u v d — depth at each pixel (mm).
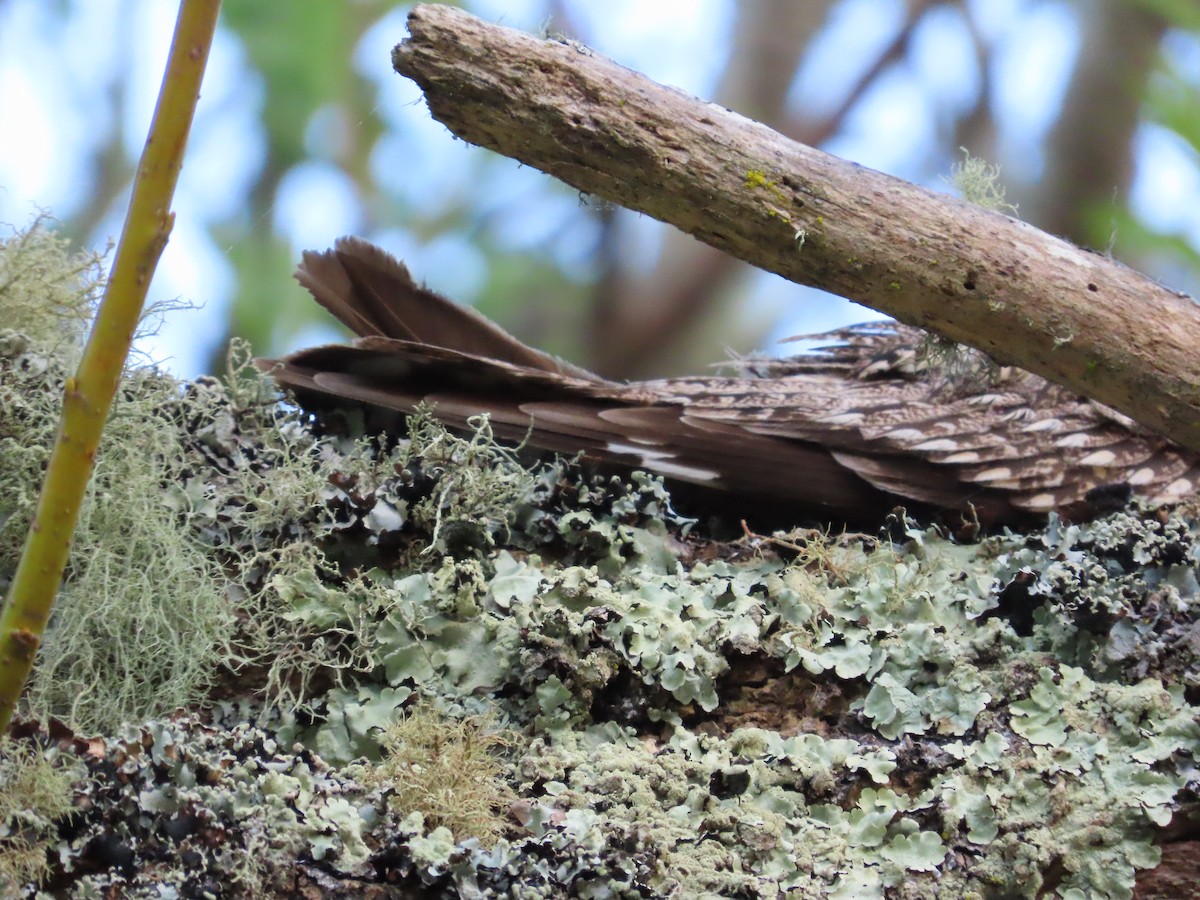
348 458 4043
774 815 4012
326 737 4020
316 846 3990
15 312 4027
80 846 3984
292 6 4223
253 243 4227
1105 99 4676
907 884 4008
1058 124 4746
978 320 4031
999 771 4016
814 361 4117
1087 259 4035
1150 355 4031
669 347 4820
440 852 3994
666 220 4031
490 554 4039
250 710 4023
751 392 4078
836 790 4016
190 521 4027
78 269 4031
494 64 4016
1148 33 4629
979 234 4031
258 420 4047
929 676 4023
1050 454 4074
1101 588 4027
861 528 4074
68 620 4008
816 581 4035
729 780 4016
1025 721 4020
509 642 4027
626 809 4008
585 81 4020
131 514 4016
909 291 4031
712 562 4047
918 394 4086
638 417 4062
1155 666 4023
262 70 4227
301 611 4023
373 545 4035
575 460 4051
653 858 4000
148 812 3986
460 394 4059
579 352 4754
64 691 4008
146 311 4023
